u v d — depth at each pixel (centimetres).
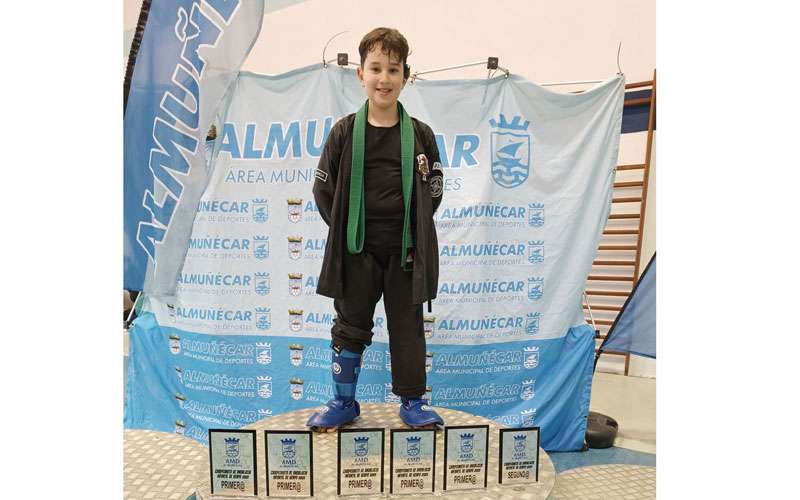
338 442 117
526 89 209
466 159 210
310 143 210
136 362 232
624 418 253
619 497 172
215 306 219
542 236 214
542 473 130
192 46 185
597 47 274
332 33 277
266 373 221
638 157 314
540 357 217
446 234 210
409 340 143
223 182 214
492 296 213
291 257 215
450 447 120
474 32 275
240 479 118
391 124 139
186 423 225
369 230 140
